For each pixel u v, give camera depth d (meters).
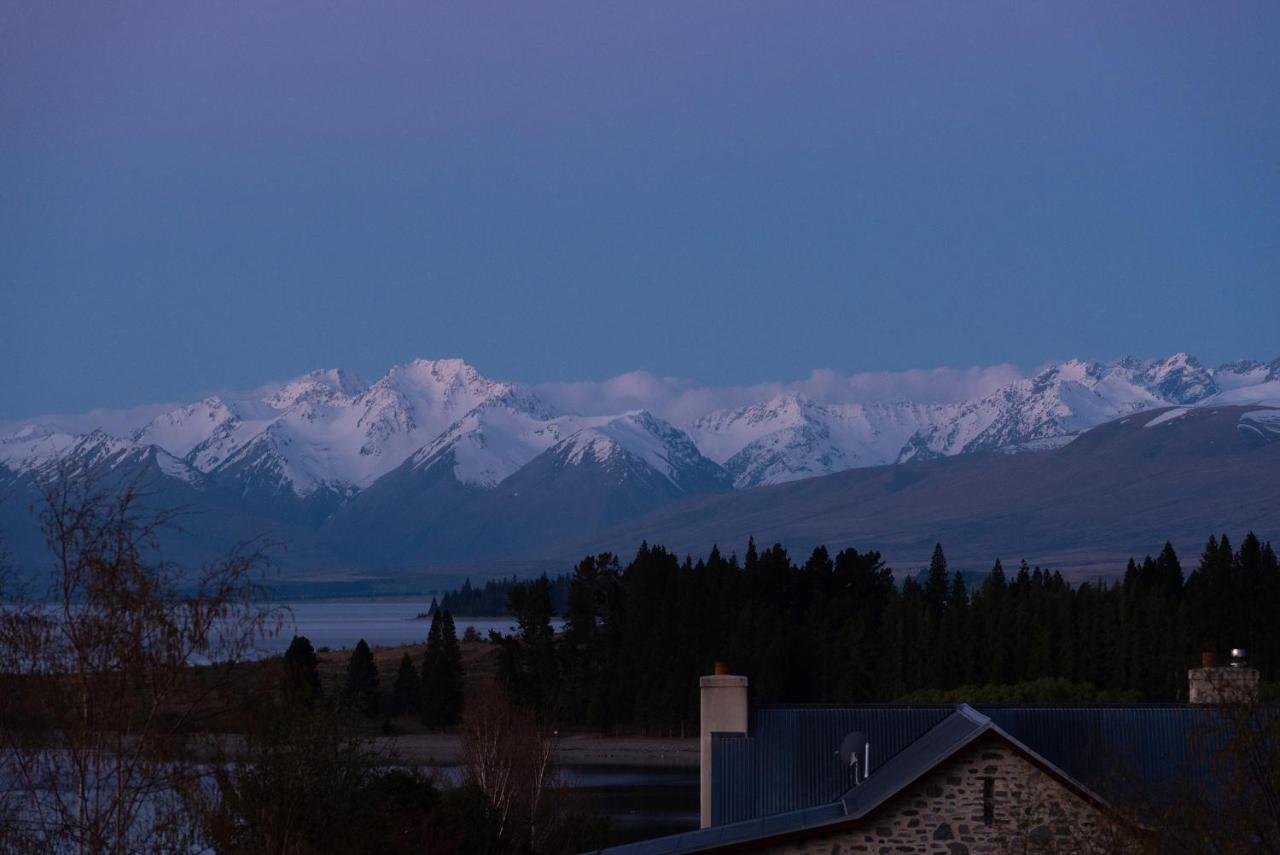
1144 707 92.69
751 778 93.25
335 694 103.06
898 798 82.69
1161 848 67.50
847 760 93.00
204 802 65.69
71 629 62.34
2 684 61.81
